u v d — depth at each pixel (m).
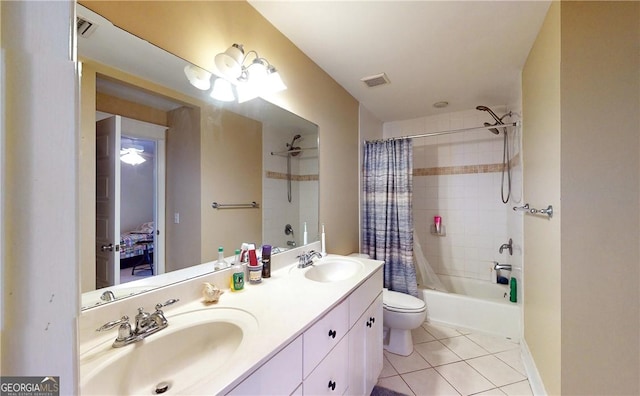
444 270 3.15
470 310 2.50
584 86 1.32
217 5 1.31
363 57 1.97
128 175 1.04
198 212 1.29
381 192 2.77
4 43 0.21
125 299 0.93
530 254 1.97
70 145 0.24
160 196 1.13
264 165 1.66
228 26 1.36
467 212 3.05
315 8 1.49
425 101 2.77
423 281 3.07
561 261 1.36
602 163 1.31
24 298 0.22
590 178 1.32
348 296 1.30
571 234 1.34
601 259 1.31
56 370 0.24
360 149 2.81
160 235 1.13
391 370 1.91
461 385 1.76
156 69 1.10
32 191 0.22
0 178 0.21
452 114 3.12
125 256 1.01
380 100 2.75
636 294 1.27
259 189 1.63
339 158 2.41
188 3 1.19
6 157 0.21
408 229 2.65
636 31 1.28
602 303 1.30
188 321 0.98
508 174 2.76
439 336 2.38
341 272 1.83
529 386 1.76
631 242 1.28
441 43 1.79
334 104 2.32
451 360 2.03
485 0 1.41
